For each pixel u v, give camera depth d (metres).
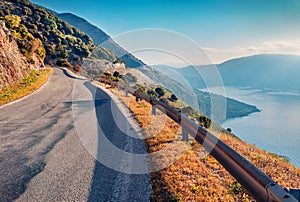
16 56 25.00
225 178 4.23
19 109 10.66
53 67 58.59
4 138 6.18
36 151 5.21
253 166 2.85
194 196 3.53
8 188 3.56
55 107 11.28
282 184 4.09
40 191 3.48
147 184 3.86
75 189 3.57
